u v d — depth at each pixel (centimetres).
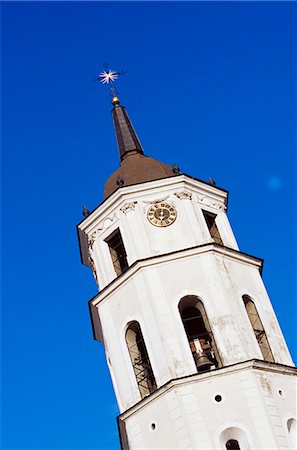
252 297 5494
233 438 4869
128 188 5728
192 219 5628
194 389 4947
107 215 5803
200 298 5297
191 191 5819
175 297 5294
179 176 5794
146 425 5038
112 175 6094
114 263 5719
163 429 4950
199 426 4838
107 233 5766
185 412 4878
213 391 4938
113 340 5428
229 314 5219
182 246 5503
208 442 4794
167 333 5166
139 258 5472
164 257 5428
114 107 6712
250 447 4781
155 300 5288
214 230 5853
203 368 5119
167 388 4966
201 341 5241
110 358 5428
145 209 5672
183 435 4847
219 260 5478
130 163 6100
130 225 5622
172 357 5081
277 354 5294
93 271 5997
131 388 5228
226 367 4991
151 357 5172
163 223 5612
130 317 5378
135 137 6462
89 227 5894
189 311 5403
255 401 4900
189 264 5419
